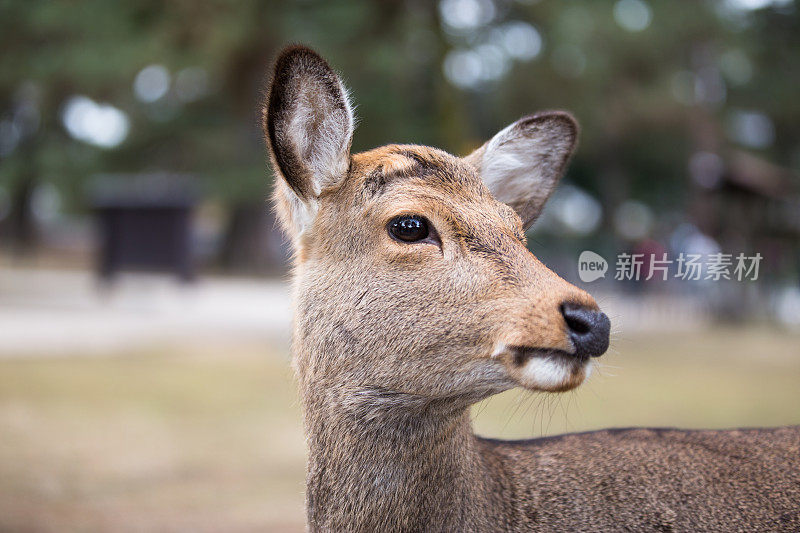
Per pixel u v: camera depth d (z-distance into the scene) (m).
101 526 5.48
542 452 3.56
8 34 27.66
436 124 15.99
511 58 27.00
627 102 29.66
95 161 36.81
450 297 3.01
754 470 3.43
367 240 3.17
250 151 33.88
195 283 21.22
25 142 38.91
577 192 46.22
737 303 17.12
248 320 17.72
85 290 23.17
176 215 20.70
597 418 8.57
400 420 3.12
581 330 2.85
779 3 33.41
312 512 3.28
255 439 7.93
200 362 12.33
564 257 25.56
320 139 3.34
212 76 22.47
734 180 16.33
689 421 8.47
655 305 16.80
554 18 21.86
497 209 3.27
